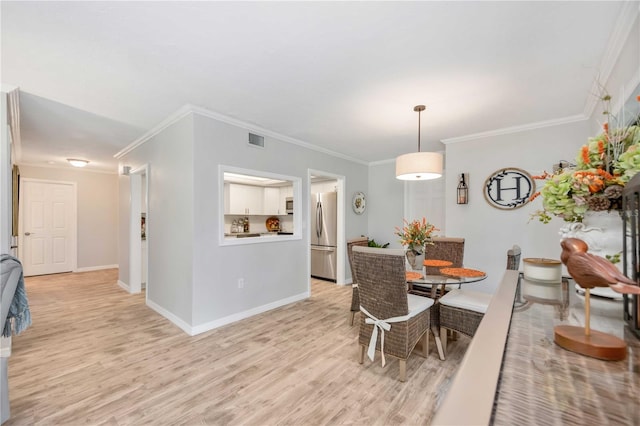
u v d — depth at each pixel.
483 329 0.86
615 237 1.08
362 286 2.33
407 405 1.87
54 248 6.23
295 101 2.83
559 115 3.16
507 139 3.63
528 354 0.78
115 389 2.03
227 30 1.77
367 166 5.91
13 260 1.71
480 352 0.71
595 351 0.75
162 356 2.51
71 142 4.28
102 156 5.23
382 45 1.92
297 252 4.24
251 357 2.49
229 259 3.33
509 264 2.50
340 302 4.17
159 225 3.65
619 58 1.92
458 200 3.92
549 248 3.37
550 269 1.49
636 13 1.58
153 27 1.74
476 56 2.05
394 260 2.10
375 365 2.36
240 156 3.48
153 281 3.80
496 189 3.68
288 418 1.75
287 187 6.54
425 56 2.05
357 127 3.62
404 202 5.42
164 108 3.03
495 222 3.70
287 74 2.31
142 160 4.18
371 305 2.29
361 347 2.38
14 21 1.68
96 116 3.22
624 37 1.77
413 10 1.60
